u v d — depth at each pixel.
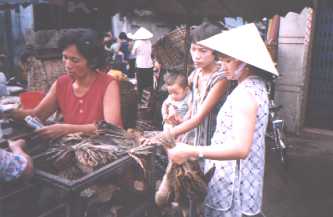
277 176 5.35
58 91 2.61
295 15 6.99
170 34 3.98
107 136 2.18
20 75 7.43
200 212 2.23
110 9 4.11
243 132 1.94
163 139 2.12
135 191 2.13
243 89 2.02
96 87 2.49
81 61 2.36
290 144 6.74
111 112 2.43
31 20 9.23
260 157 2.15
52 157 1.97
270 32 7.34
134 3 4.08
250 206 2.18
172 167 2.06
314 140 6.97
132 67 11.94
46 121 2.73
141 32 10.45
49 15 6.41
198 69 2.90
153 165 2.13
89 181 1.74
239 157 1.93
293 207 4.52
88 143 2.07
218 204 2.27
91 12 4.25
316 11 7.12
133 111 2.74
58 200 1.97
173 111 3.16
